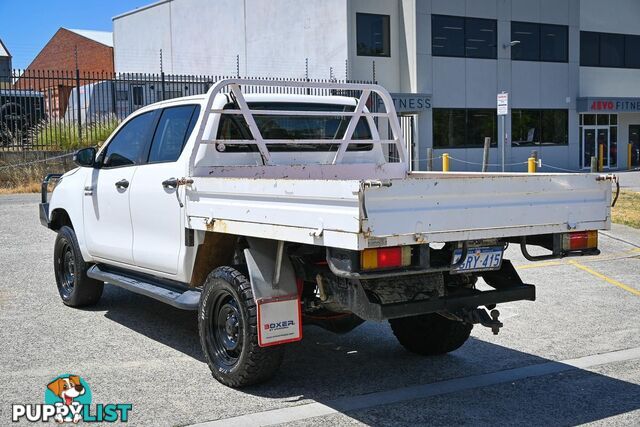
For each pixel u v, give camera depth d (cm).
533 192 492
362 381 558
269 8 3253
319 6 2992
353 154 702
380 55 2984
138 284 655
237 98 613
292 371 581
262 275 508
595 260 1083
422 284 503
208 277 543
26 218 1416
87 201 738
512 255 1127
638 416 488
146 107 688
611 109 3547
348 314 581
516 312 780
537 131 3369
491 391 537
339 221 427
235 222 519
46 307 784
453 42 3077
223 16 3556
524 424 472
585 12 3566
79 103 2219
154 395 517
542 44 3353
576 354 632
